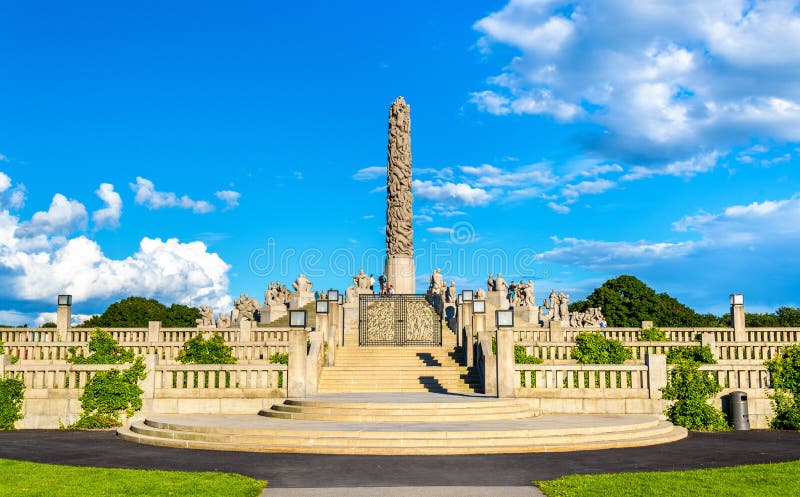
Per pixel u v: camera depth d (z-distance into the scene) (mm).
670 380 33531
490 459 22562
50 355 41469
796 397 32469
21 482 18500
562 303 72000
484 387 35719
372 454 23438
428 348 44125
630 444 25750
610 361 39406
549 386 33438
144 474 19641
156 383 33719
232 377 34062
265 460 22391
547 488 17828
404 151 76750
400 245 75688
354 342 48969
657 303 94125
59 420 32906
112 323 98375
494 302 65125
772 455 23938
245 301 70750
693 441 27516
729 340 46844
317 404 30047
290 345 33531
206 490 17531
